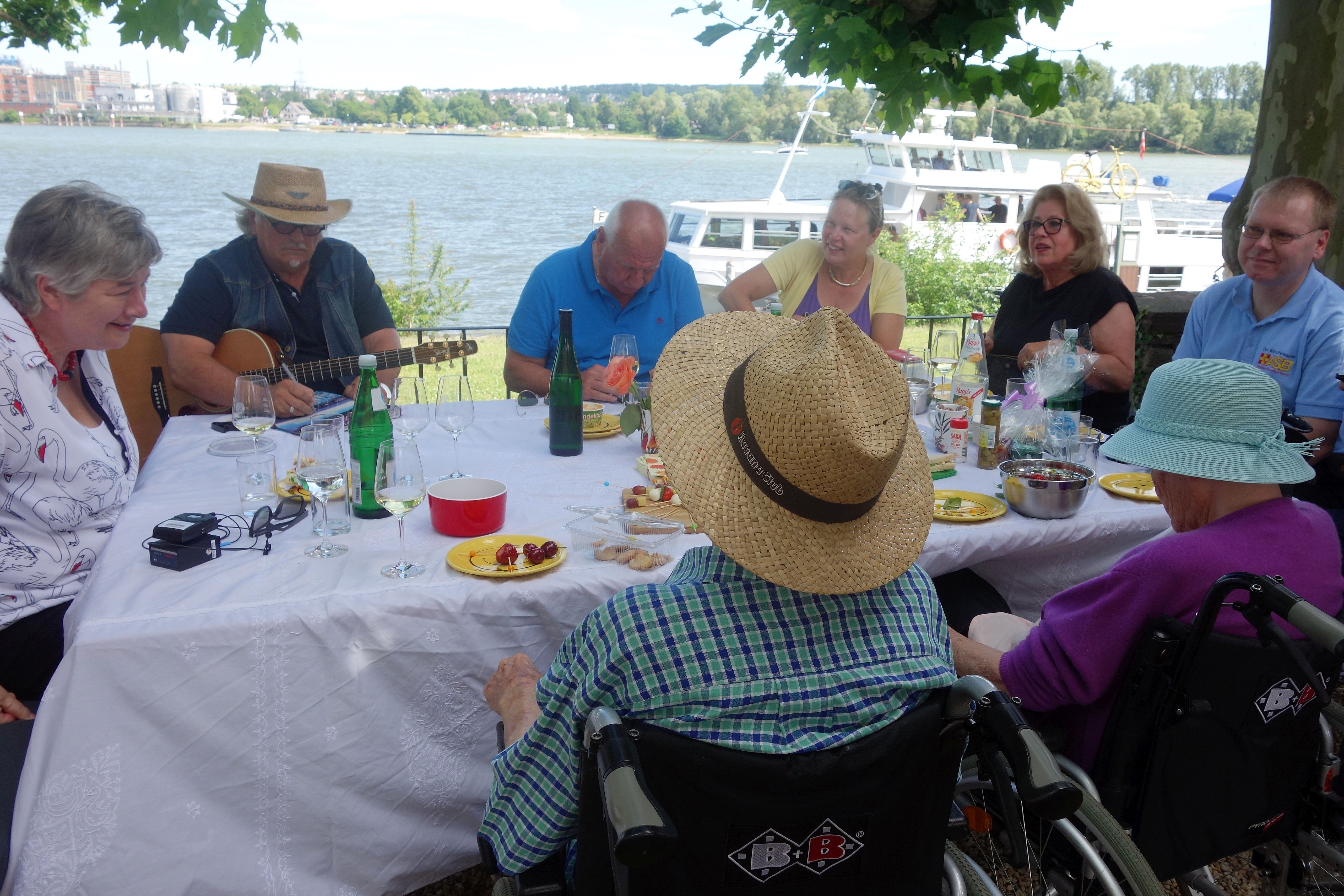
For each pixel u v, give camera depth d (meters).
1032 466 2.37
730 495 1.11
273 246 3.28
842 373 1.02
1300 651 1.32
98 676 1.49
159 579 1.70
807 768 1.03
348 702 1.65
